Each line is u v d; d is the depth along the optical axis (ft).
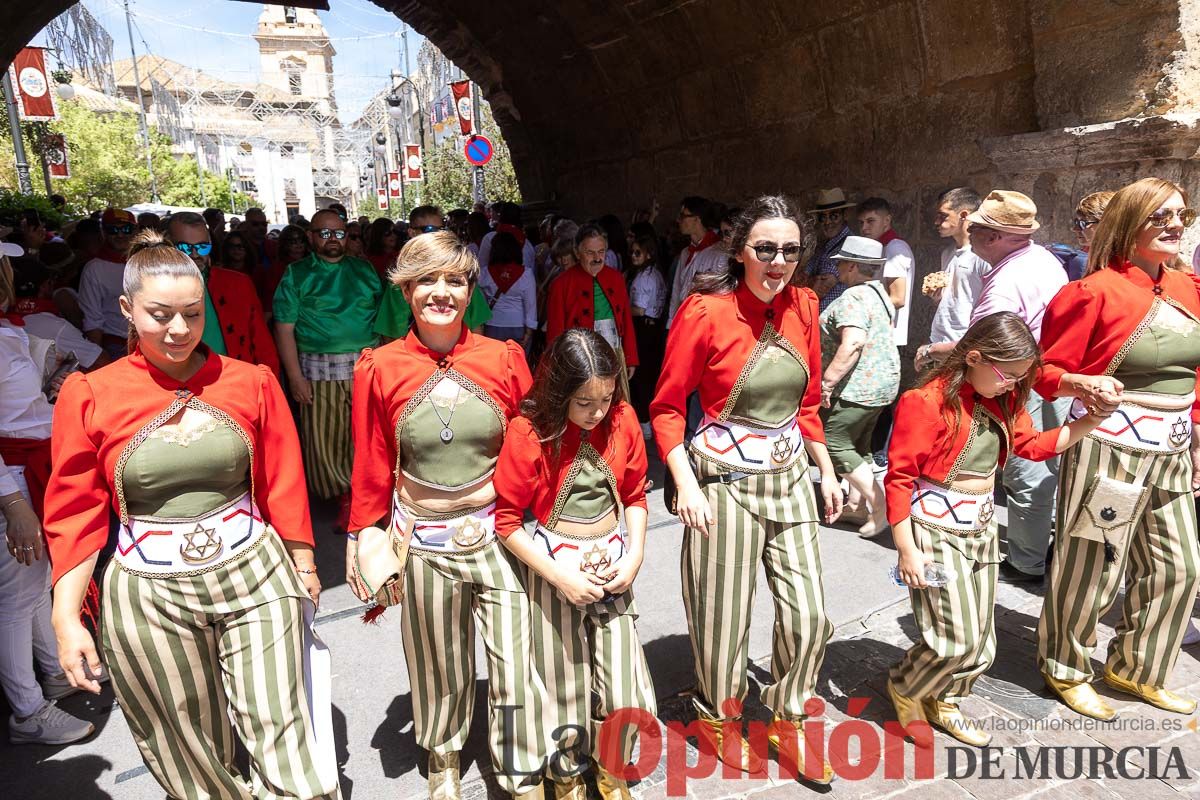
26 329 9.82
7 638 8.41
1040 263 10.72
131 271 5.77
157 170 131.64
